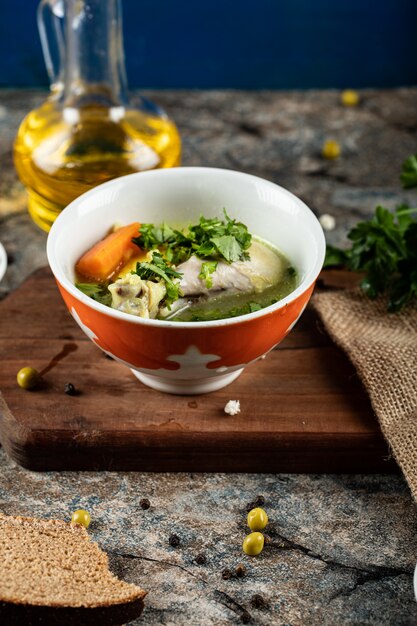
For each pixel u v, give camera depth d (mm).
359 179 975
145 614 683
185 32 1175
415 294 819
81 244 766
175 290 741
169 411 756
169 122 909
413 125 1044
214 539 717
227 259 757
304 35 1186
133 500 736
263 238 787
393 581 698
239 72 1213
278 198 775
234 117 1051
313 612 684
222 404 761
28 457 746
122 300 728
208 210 794
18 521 712
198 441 744
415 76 1227
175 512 730
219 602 688
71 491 740
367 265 821
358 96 1082
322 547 713
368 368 764
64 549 700
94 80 881
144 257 776
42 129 884
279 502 735
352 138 1024
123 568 702
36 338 800
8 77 1180
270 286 761
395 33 1188
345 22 1179
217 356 714
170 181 788
